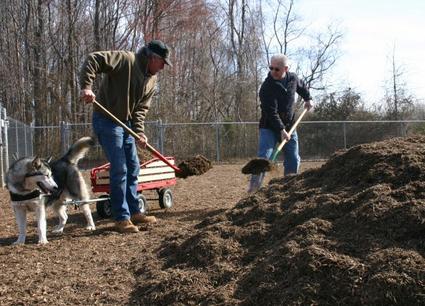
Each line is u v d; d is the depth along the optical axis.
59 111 27.50
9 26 28.73
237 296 3.87
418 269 3.48
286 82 8.36
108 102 7.04
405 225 3.98
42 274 5.05
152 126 22.64
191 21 29.30
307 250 3.90
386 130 24.45
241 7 32.56
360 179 5.02
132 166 7.41
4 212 9.38
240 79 32.03
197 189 12.53
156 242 6.07
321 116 28.94
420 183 4.47
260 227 4.88
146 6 27.45
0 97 28.39
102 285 4.62
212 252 4.66
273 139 8.31
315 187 5.37
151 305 4.08
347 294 3.52
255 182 8.19
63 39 27.38
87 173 17.86
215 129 24.22
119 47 27.31
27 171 6.48
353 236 4.09
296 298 3.58
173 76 27.98
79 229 7.49
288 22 32.62
